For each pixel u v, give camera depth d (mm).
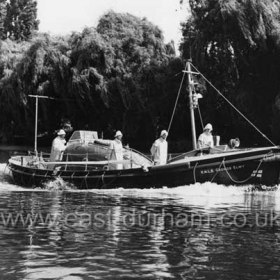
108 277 6828
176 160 19562
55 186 19422
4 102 48812
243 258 7840
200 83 36750
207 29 36625
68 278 6758
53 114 47812
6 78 49781
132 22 46875
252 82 36406
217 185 17938
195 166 17828
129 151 20969
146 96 42406
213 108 37562
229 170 17906
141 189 18250
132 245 8617
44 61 45750
